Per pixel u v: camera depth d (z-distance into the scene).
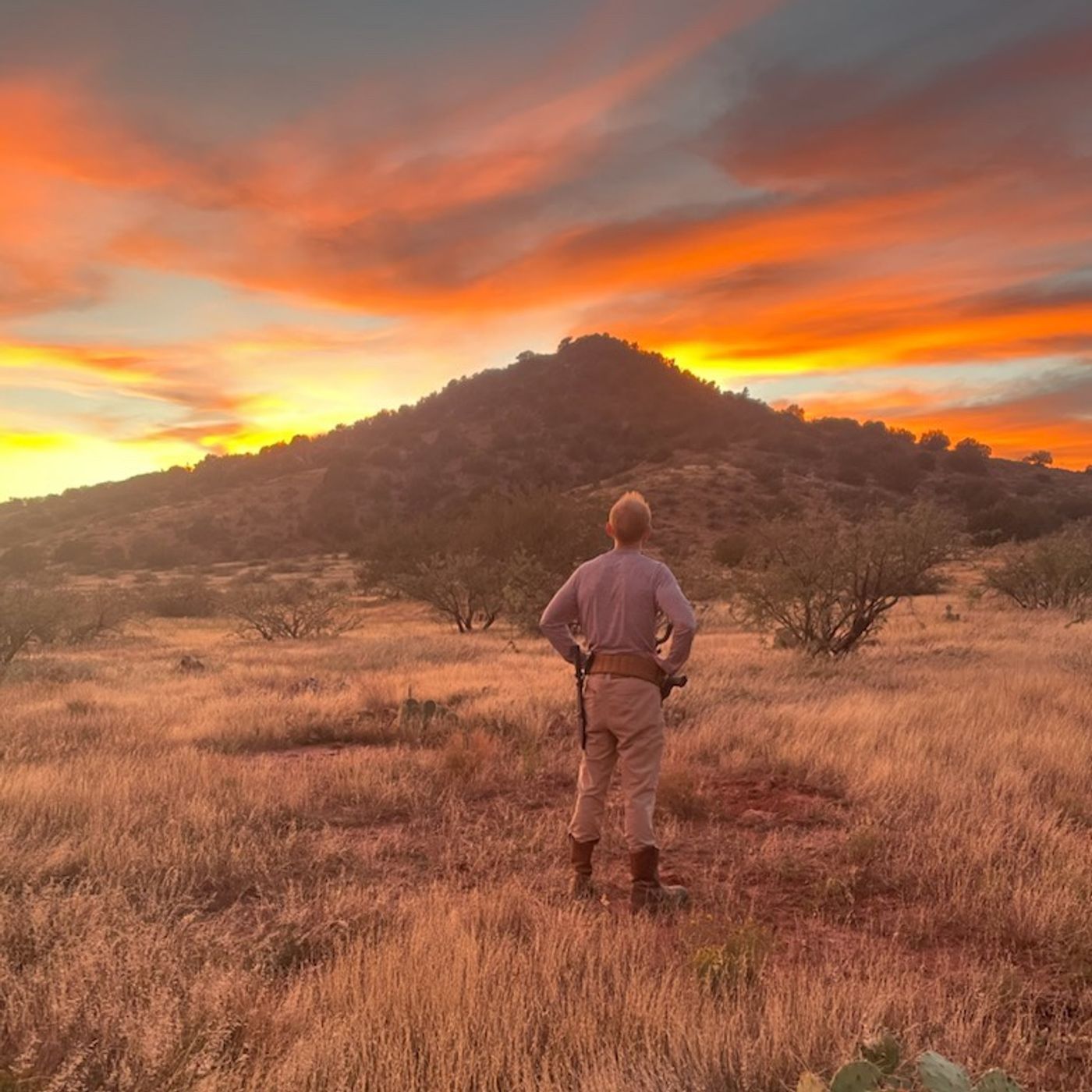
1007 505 87.12
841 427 153.25
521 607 24.72
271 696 11.88
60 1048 2.81
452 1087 2.62
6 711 11.23
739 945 3.47
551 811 6.16
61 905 3.98
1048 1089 2.69
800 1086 2.34
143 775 6.81
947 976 3.51
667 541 82.25
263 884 4.70
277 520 132.00
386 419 194.25
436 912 3.91
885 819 5.72
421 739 9.08
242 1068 2.61
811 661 14.81
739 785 6.79
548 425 180.12
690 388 198.38
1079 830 5.35
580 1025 2.90
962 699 9.60
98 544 117.69
